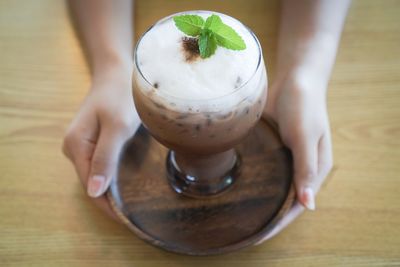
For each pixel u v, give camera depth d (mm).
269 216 414
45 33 562
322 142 448
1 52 548
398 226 419
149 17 567
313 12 532
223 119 356
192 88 344
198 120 355
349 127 479
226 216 417
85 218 439
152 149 460
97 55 522
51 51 548
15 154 478
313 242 417
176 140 377
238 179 440
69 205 447
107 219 438
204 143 375
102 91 483
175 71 349
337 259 407
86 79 524
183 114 352
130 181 441
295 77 484
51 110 504
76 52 546
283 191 428
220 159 425
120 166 449
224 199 428
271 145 457
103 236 428
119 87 486
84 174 443
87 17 547
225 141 379
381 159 457
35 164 472
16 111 504
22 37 560
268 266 408
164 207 426
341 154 463
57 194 453
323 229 423
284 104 470
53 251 421
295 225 427
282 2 567
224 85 346
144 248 420
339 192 442
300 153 431
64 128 492
